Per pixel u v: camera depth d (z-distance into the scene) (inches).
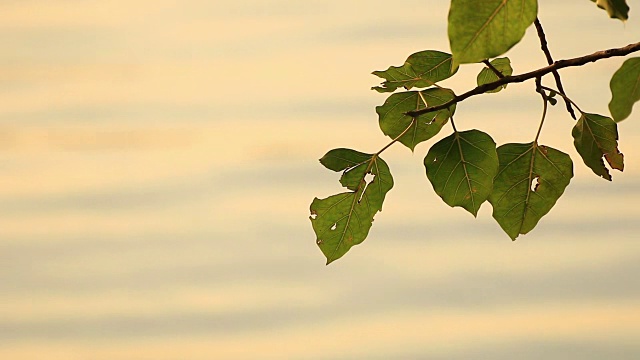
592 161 148.8
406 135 151.6
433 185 149.1
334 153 151.0
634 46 143.8
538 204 149.9
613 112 141.7
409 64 152.2
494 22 139.0
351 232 151.1
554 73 148.4
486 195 149.2
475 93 145.3
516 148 149.6
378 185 151.0
